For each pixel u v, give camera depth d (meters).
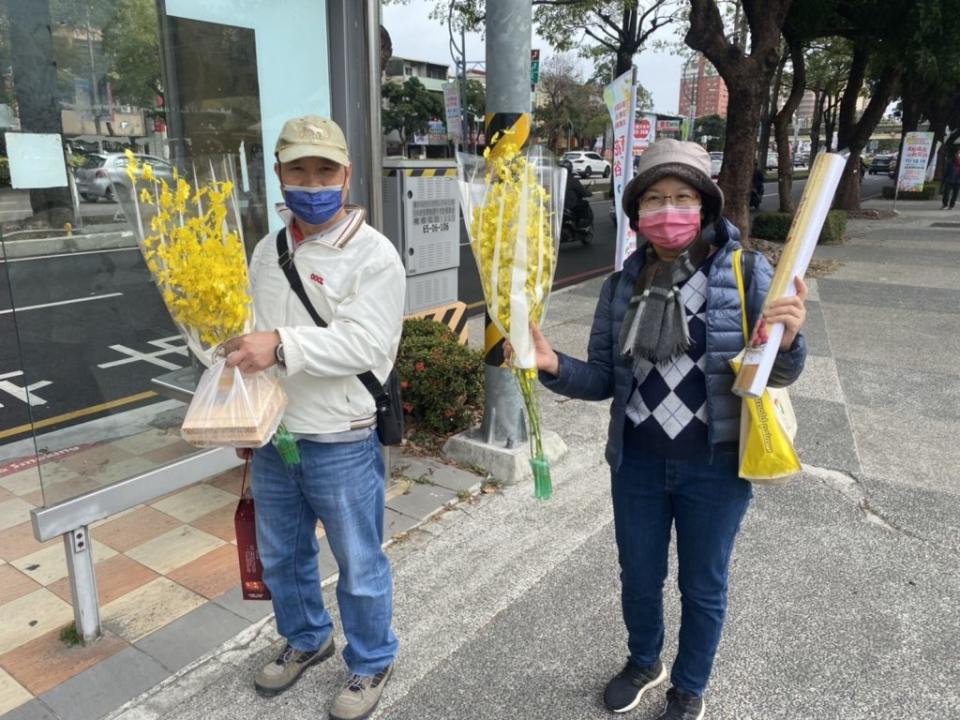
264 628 2.83
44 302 3.10
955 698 2.46
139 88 3.28
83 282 3.17
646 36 20.80
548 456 4.30
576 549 3.39
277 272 2.07
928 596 3.03
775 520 3.64
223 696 2.48
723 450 2.01
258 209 3.81
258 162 3.75
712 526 2.08
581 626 2.85
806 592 3.05
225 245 1.99
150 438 3.32
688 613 2.21
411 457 4.31
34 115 2.98
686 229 1.91
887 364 6.34
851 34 13.93
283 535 2.33
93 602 2.72
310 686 2.52
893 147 70.00
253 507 2.39
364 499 2.24
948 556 3.34
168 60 3.35
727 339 1.95
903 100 22.17
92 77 3.13
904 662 2.63
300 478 2.21
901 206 23.47
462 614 2.92
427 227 5.38
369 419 2.21
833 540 3.46
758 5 10.20
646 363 2.06
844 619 2.88
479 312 8.85
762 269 1.98
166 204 1.98
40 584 3.14
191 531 3.55
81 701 2.44
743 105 10.60
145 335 3.36
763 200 29.88
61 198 3.09
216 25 3.45
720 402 1.97
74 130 3.11
